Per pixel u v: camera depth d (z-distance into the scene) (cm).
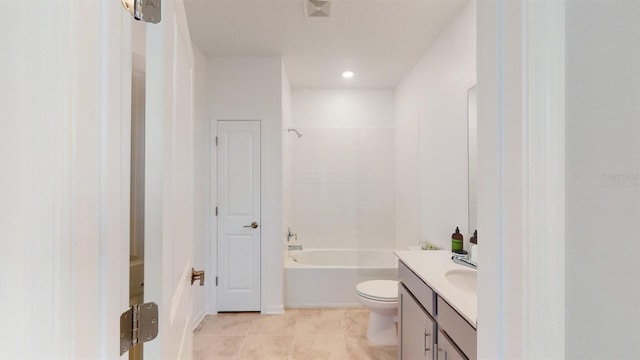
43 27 45
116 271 58
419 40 277
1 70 43
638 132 40
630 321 41
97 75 53
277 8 233
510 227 51
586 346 44
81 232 50
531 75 47
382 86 410
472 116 210
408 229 350
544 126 46
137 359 79
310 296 332
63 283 47
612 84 42
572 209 45
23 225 44
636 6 40
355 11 233
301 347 249
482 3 58
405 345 197
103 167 55
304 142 412
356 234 409
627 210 41
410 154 344
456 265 185
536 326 47
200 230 306
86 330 51
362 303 256
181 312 100
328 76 371
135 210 94
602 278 43
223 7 232
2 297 44
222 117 318
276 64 318
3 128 44
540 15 47
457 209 233
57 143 46
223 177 318
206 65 318
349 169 409
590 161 44
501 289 53
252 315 310
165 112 74
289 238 389
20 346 44
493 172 55
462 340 119
